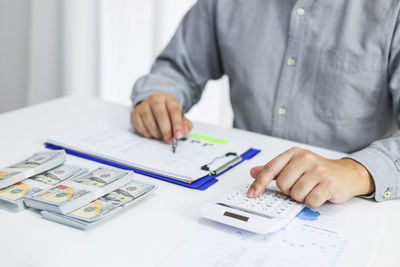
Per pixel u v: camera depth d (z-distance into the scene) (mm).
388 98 1075
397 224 694
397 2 1013
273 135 1187
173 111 988
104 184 719
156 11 1919
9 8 2213
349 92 1085
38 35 2182
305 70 1127
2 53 2291
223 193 764
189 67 1296
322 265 570
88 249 594
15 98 2350
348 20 1064
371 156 795
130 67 2105
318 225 668
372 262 594
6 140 947
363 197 778
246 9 1197
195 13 1291
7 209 677
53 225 644
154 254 588
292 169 724
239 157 891
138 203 717
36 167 758
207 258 578
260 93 1184
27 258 572
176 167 825
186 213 692
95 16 2066
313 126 1136
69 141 917
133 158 856
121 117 1101
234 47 1214
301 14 1113
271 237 630
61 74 2203
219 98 1933
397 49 1023
